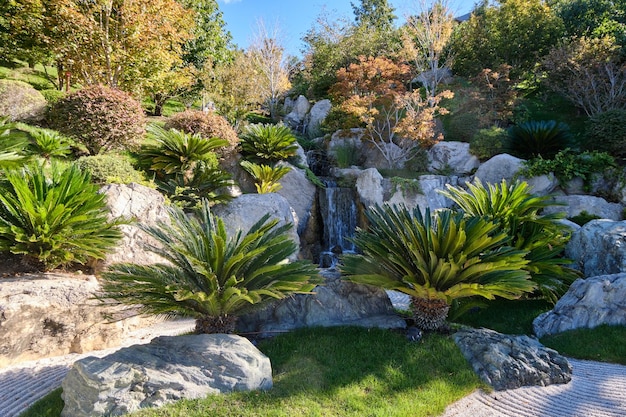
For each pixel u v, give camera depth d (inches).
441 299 197.9
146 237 272.4
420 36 754.8
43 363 178.2
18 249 203.6
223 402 132.6
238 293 154.5
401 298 334.6
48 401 139.9
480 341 190.7
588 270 300.2
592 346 211.3
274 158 514.9
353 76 607.2
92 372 127.3
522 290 184.1
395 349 183.6
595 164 452.1
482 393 163.2
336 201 521.0
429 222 212.4
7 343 170.4
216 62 804.0
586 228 316.2
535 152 517.0
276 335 199.9
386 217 214.7
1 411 138.6
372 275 194.2
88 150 369.1
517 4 751.1
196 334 176.6
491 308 287.1
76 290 198.4
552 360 187.0
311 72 1000.2
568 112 676.7
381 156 619.8
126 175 319.9
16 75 528.7
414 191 482.3
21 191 198.7
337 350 180.2
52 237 208.2
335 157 623.8
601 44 581.6
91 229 218.8
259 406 133.0
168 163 385.7
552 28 721.0
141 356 143.2
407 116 566.3
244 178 494.0
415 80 799.7
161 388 131.6
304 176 515.2
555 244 284.4
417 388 159.2
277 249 194.5
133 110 368.5
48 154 322.7
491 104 621.3
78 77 470.0
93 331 201.0
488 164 497.7
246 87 652.1
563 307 241.8
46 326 184.7
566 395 165.9
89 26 423.2
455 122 655.8
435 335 198.8
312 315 214.5
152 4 462.0
